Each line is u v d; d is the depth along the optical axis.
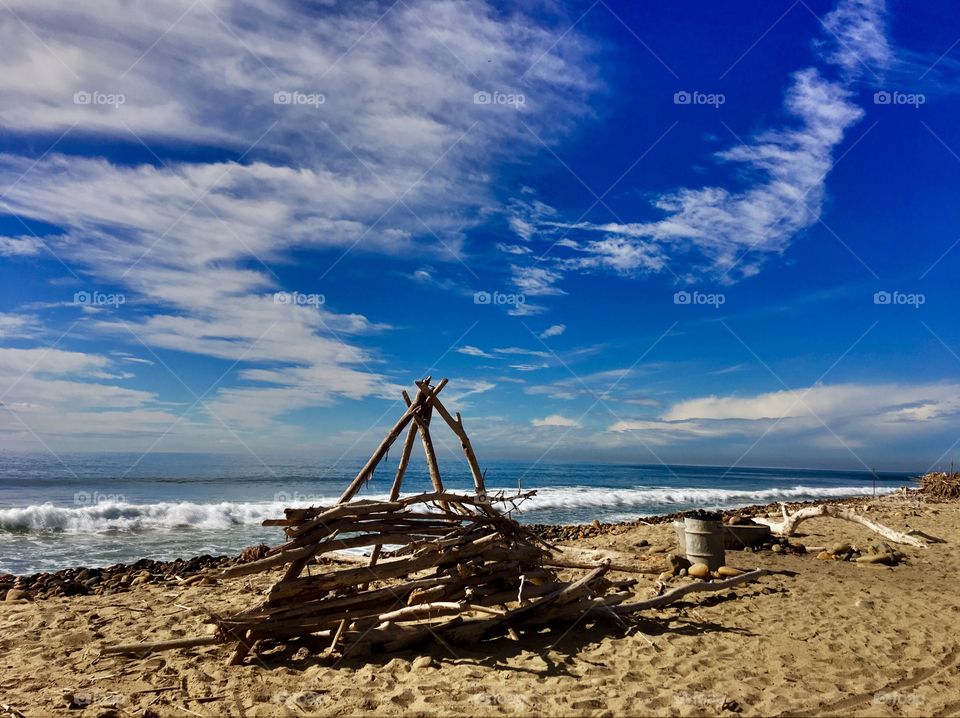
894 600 7.79
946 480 29.72
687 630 6.32
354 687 4.65
